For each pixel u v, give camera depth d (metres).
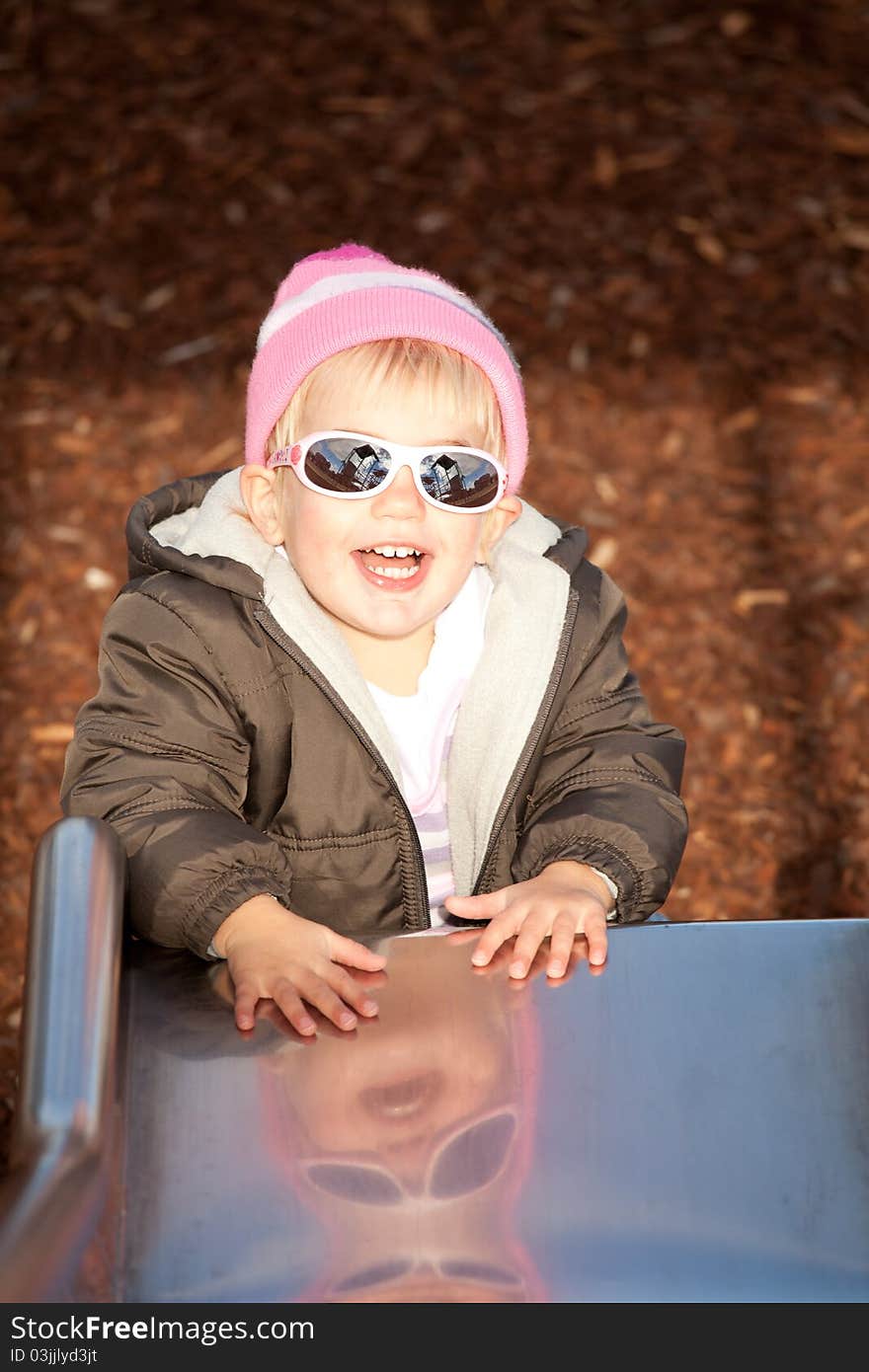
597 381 5.70
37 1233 1.14
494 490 2.17
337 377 2.17
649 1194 1.24
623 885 2.00
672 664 4.65
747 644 4.72
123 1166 1.25
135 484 5.27
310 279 2.26
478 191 6.45
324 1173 1.25
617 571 4.98
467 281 6.08
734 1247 1.19
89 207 6.30
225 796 2.04
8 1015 3.47
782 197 6.42
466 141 6.66
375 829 2.20
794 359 5.80
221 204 6.36
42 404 5.56
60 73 6.83
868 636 4.73
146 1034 1.46
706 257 6.20
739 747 4.38
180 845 1.85
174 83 6.84
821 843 4.08
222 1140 1.29
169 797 1.94
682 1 7.33
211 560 2.12
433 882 2.31
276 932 1.67
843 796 4.23
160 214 6.30
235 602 2.11
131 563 2.27
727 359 5.80
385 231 6.27
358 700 2.11
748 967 1.56
